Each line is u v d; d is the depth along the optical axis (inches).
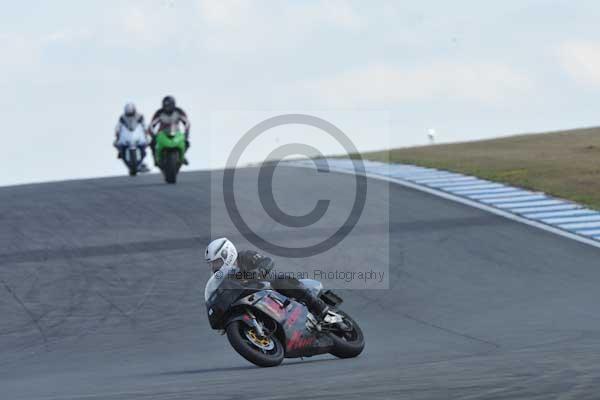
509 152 4940.9
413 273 2472.9
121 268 2578.7
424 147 5457.7
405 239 2881.4
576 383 868.0
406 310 2092.8
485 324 1865.2
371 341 1740.9
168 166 4015.8
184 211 3356.3
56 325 2064.5
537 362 1104.2
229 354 1646.2
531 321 1856.5
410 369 1111.0
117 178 4564.5
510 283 2346.2
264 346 1328.7
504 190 3725.4
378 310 2112.5
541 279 2380.7
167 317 2096.5
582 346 1366.9
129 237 2965.1
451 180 4005.9
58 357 1766.7
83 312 2170.3
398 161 4692.4
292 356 1346.0
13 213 3457.2
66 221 3260.3
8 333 2014.0
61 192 3983.8
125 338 1916.8
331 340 1389.0
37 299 2298.2
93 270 2564.0
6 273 2561.5
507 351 1402.6
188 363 1544.0
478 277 2421.3
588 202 3410.4
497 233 2960.1
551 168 4200.3
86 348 1840.6
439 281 2384.4
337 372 1139.9
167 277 2472.9
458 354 1406.3
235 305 1322.6
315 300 1374.3
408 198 3599.9
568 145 5123.0
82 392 1072.8
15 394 1125.1
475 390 852.6
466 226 3068.4
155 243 2869.1
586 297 2135.8
